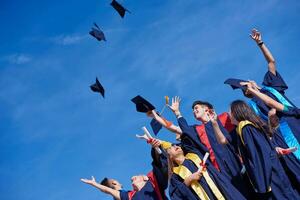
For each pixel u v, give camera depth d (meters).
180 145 5.39
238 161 5.16
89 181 5.79
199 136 5.37
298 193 4.93
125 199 5.66
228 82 5.50
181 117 5.46
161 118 5.69
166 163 5.51
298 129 5.17
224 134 5.30
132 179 5.72
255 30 5.62
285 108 5.25
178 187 5.10
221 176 5.04
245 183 5.05
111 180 5.96
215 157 5.23
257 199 4.96
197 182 5.04
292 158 5.04
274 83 5.53
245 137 4.84
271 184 4.74
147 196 5.51
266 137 4.91
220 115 5.54
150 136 5.50
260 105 5.36
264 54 5.62
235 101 5.03
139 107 5.73
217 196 4.96
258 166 4.75
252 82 5.50
